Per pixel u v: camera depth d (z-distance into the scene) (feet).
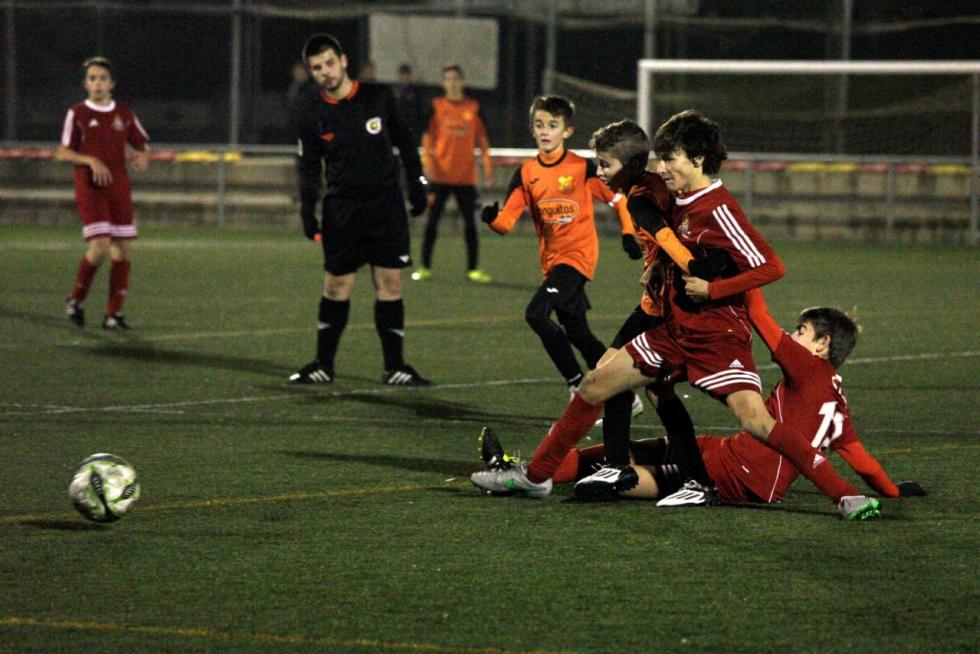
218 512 55.52
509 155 224.33
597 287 148.66
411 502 57.47
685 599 44.24
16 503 56.85
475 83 232.12
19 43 246.88
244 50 232.32
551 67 227.40
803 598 44.37
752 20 235.20
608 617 42.50
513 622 42.06
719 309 53.21
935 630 41.34
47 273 154.81
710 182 52.70
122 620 42.24
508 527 53.26
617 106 230.48
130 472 53.26
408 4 244.42
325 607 43.45
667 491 57.77
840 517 54.70
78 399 81.97
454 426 75.10
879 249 199.11
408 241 88.84
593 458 59.21
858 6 238.27
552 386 88.22
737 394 53.57
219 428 73.72
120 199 111.65
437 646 39.99
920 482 61.00
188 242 199.62
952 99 226.17
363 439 71.26
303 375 88.63
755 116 233.76
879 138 229.86
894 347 105.40
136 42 258.37
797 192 216.33
